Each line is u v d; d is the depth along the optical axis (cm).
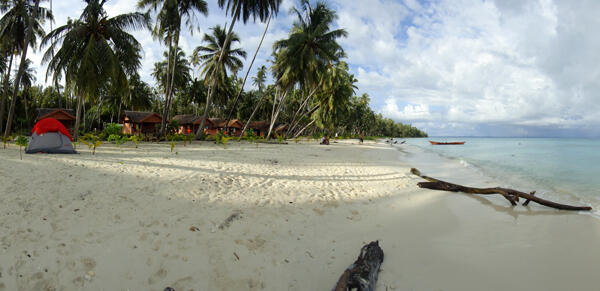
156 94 4569
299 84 2377
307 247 336
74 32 1413
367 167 1014
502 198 595
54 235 303
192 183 548
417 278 283
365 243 356
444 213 488
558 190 701
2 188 423
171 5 1648
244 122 4484
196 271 271
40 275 243
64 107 4231
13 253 263
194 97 3897
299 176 736
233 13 1942
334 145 2561
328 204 498
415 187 691
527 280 282
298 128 5034
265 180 646
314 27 2325
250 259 299
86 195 427
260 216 414
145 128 3070
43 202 383
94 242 299
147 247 300
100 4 1478
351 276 244
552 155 1819
